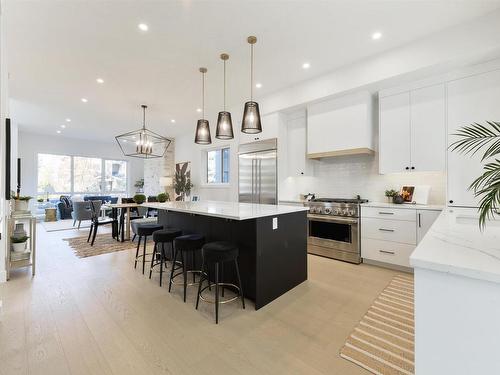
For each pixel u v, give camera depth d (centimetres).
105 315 213
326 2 226
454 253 88
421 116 308
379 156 342
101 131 749
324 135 389
